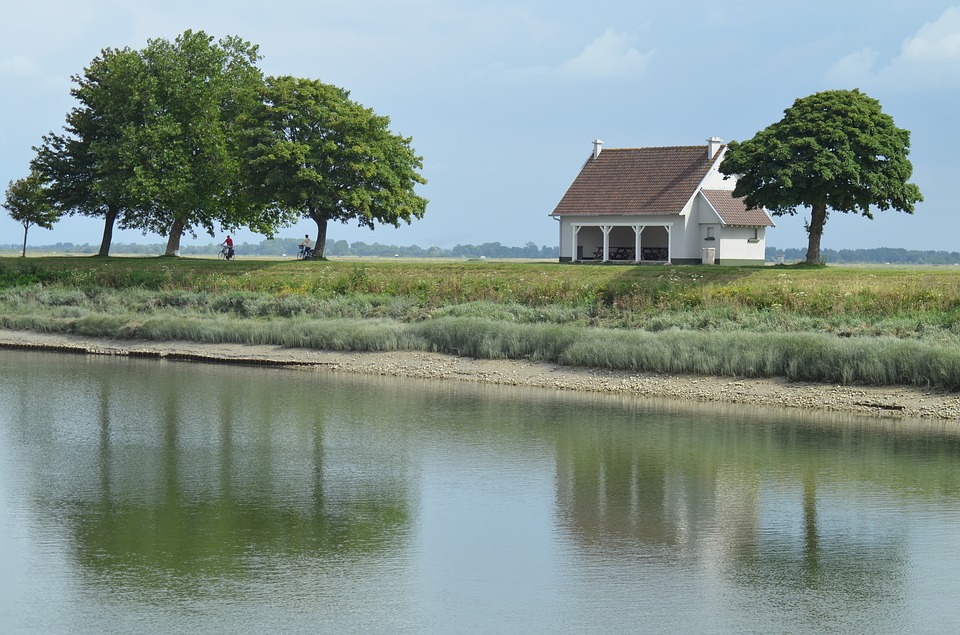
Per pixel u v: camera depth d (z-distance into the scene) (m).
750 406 41.66
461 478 29.86
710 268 67.94
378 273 75.06
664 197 83.62
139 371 52.41
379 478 29.80
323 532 24.73
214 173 87.75
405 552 23.28
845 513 26.38
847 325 50.84
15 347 62.75
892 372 43.06
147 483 29.14
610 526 25.27
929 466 31.23
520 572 22.05
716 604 20.30
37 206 101.56
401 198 88.00
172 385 47.28
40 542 23.88
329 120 84.75
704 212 82.88
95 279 80.06
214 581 21.45
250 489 28.59
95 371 52.25
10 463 31.42
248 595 20.67
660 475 30.27
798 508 26.84
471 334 54.91
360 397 44.00
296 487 28.77
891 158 69.12
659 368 48.09
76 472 30.38
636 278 66.50
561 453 33.06
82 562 22.56
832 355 44.53
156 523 25.38
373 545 23.75
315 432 36.22
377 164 86.12
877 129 70.06
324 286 72.81
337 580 21.56
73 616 19.66
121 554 23.09
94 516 25.95
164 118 87.94
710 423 38.03
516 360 52.66
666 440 35.09
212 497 27.72
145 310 70.44
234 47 93.81
